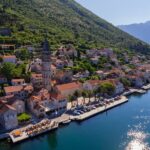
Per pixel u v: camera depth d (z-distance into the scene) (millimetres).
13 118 127188
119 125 139875
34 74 178875
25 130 124750
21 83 167875
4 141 117312
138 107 172250
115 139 123125
